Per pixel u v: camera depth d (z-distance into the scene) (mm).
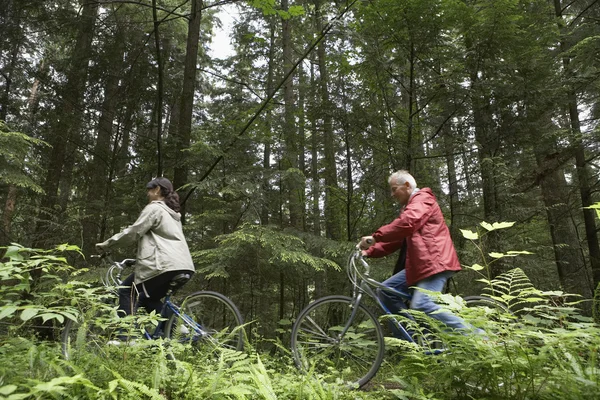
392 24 5488
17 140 4441
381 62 5719
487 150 5895
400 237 3016
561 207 7172
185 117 6832
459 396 2150
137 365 2279
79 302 2314
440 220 3123
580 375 1752
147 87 8812
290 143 7383
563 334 1743
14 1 7340
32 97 9844
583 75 6312
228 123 6668
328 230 8297
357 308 3182
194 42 7117
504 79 5523
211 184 5688
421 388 2201
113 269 3678
